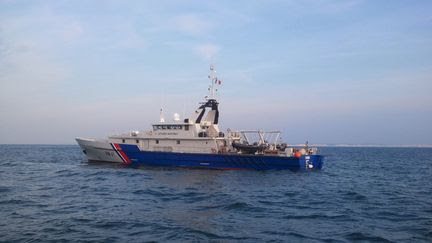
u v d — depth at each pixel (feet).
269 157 139.74
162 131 152.87
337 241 50.49
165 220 60.80
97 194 87.40
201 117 152.15
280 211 70.79
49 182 109.81
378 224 60.80
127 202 77.20
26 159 230.27
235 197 84.48
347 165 219.20
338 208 74.95
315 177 132.77
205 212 68.13
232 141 151.33
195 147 148.66
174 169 143.95
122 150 152.87
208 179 117.39
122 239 49.83
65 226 56.08
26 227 55.36
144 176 122.62
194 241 49.34
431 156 377.30
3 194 86.94
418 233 54.95
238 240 50.16
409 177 145.38
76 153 338.95
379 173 163.63
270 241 49.90
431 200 86.38
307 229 56.90
